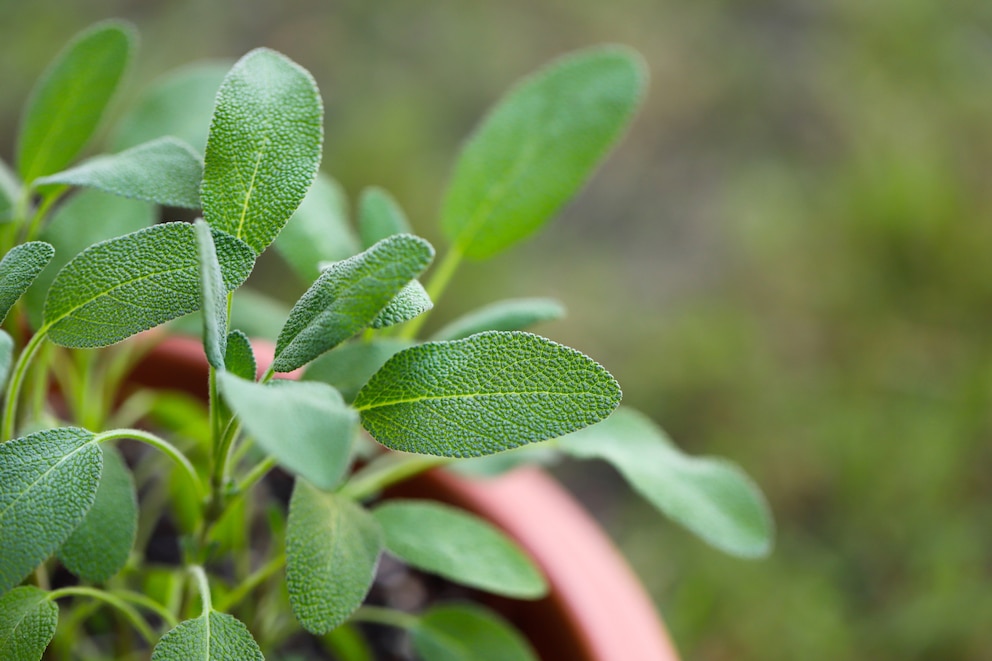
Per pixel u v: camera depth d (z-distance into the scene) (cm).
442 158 111
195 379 59
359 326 43
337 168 107
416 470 53
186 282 45
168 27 115
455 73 120
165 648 45
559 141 54
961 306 111
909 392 104
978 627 89
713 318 105
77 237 52
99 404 56
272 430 41
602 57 54
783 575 91
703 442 99
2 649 45
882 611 90
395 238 44
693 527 51
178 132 54
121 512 47
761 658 87
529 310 50
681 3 131
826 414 101
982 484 99
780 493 96
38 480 44
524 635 57
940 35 131
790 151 120
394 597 58
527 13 126
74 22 112
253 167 46
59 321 45
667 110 122
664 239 113
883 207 114
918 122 123
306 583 45
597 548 57
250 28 118
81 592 47
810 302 109
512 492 58
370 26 121
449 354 45
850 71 127
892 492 97
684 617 87
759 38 129
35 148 51
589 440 52
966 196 118
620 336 104
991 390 103
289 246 51
